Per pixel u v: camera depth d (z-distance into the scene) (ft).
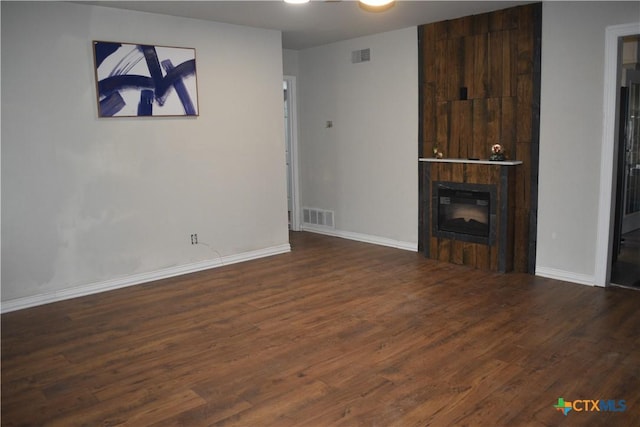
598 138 14.38
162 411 8.75
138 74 15.58
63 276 14.84
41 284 14.46
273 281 16.28
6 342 11.84
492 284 15.31
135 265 16.26
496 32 16.34
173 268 17.15
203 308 13.92
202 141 17.40
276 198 19.81
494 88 16.66
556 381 9.43
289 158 24.41
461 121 17.71
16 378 10.07
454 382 9.48
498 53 16.38
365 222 21.79
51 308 14.14
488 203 16.57
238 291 15.33
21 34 13.50
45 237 14.40
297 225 24.73
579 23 14.42
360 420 8.31
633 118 20.83
